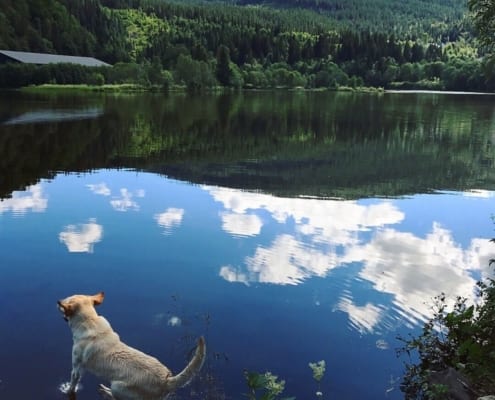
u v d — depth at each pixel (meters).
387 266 10.22
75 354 5.63
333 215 13.80
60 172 18.36
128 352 5.44
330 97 76.19
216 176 18.30
